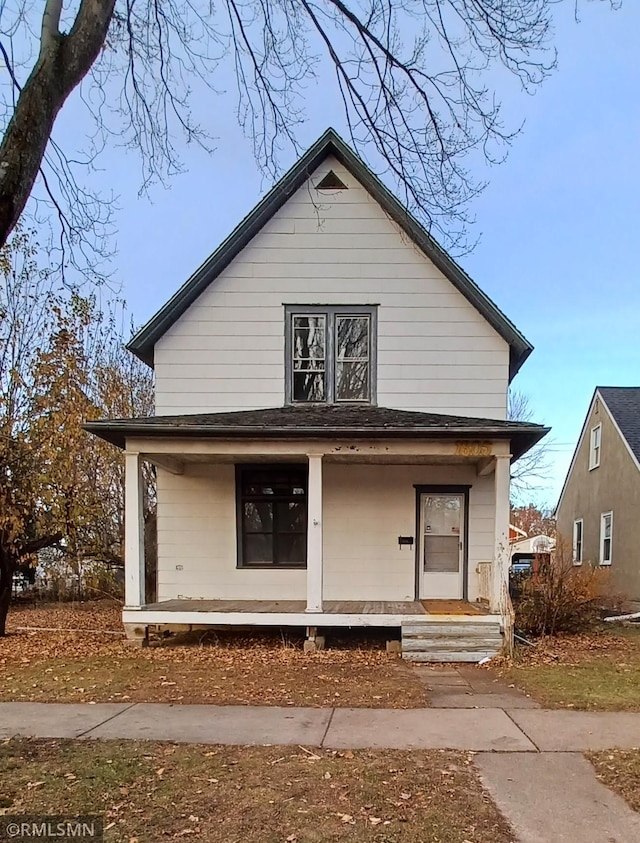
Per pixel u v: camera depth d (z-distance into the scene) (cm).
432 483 1143
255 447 974
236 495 1155
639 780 429
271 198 1139
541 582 1164
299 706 629
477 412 1127
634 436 1883
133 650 947
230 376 1147
